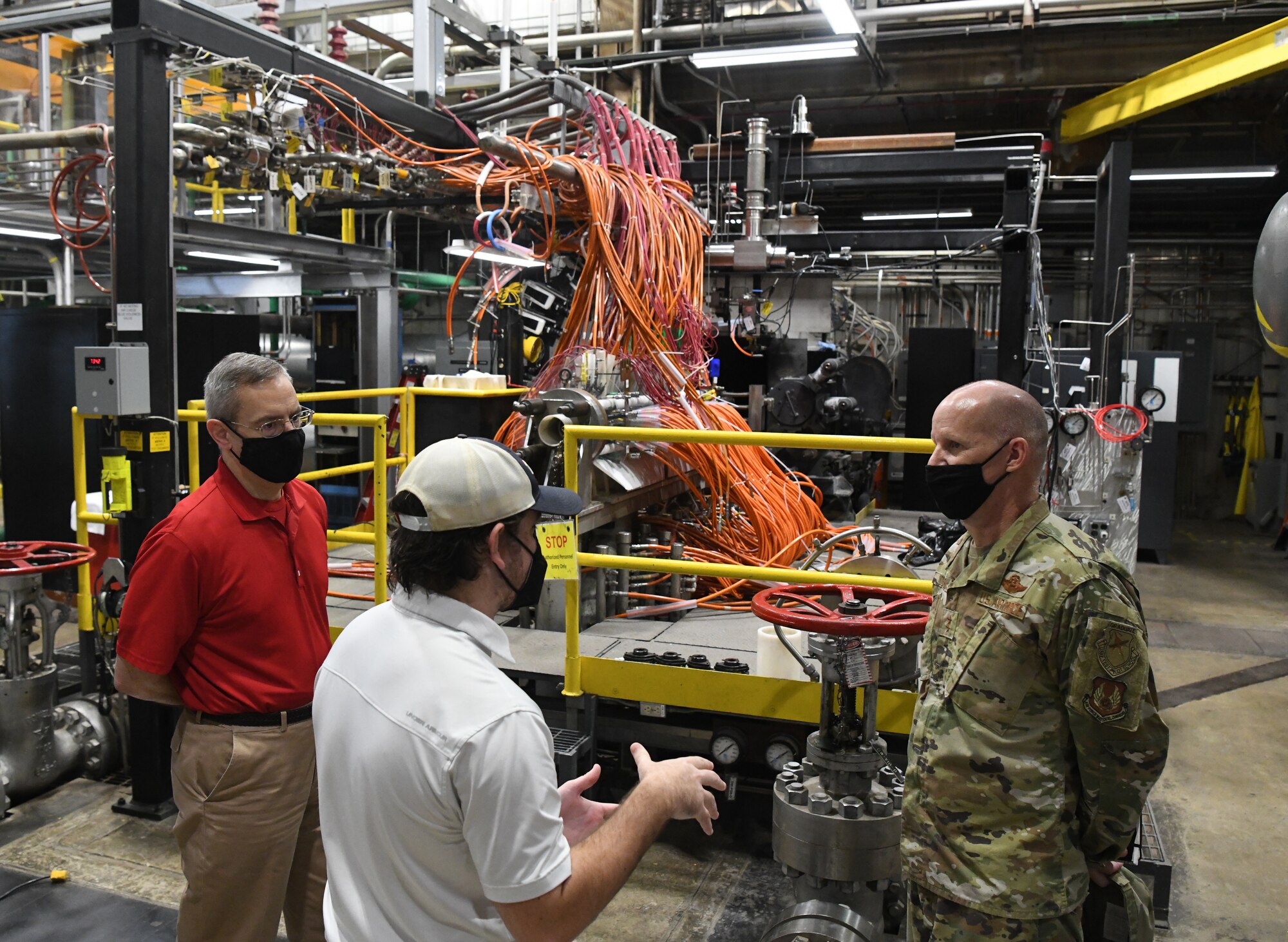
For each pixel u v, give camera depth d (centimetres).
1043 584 154
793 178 673
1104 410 527
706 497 468
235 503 203
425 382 430
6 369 442
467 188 481
